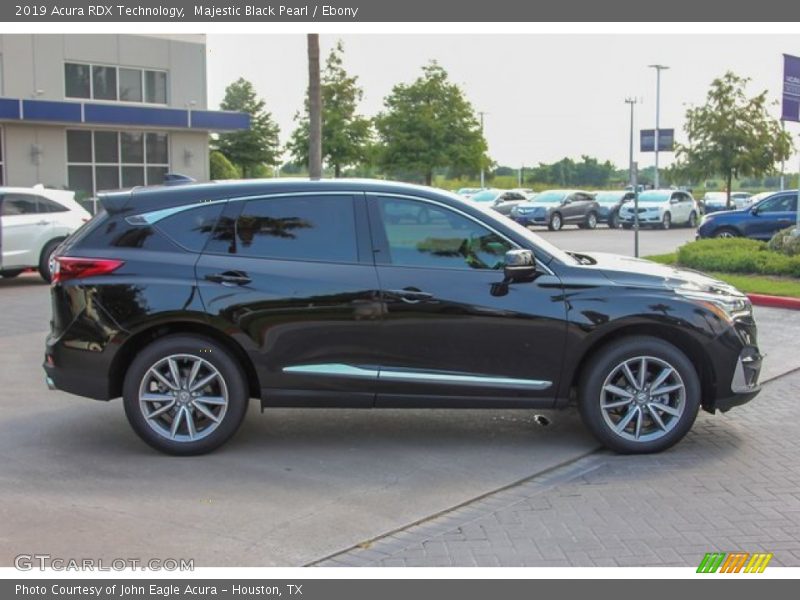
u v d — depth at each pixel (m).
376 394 6.25
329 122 35.38
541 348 6.23
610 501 5.44
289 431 6.94
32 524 5.07
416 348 6.22
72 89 27.91
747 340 6.43
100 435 6.81
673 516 5.20
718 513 5.23
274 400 6.26
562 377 6.27
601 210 39.41
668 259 18.73
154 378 6.22
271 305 6.16
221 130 30.72
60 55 27.38
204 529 5.02
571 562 4.61
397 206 6.33
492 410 7.55
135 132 29.22
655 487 5.68
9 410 7.53
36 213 15.95
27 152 26.84
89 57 28.06
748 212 22.00
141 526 5.06
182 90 30.52
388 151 39.25
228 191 6.38
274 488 5.68
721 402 6.39
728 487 5.67
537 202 37.72
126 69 29.19
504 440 6.72
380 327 6.20
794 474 5.92
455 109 39.56
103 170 28.59
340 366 6.22
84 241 6.34
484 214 6.34
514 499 5.50
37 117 25.69
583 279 6.29
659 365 6.27
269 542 4.86
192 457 6.28
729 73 32.84
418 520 5.16
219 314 6.13
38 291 15.36
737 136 32.59
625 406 6.35
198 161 30.75
